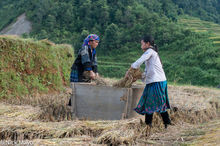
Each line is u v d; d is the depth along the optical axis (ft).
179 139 10.13
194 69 161.38
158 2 346.95
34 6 373.20
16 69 19.95
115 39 243.60
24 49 20.97
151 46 11.62
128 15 274.77
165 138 10.39
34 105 15.66
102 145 8.43
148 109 10.94
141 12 279.69
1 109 12.59
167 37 220.84
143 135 10.50
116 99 12.25
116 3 311.06
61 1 349.82
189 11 389.39
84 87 12.83
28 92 20.45
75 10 328.90
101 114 12.51
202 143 9.02
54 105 14.53
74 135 9.40
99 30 283.59
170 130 11.81
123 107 12.15
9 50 19.44
